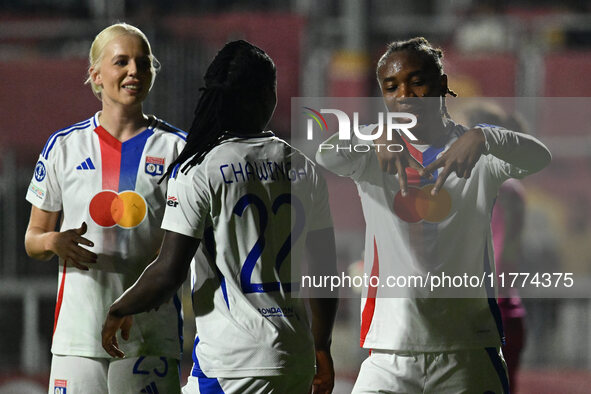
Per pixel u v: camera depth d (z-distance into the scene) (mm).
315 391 13969
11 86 34531
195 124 13039
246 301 12609
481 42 39781
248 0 42531
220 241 12719
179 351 15164
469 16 43656
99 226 14969
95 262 14539
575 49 40219
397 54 14234
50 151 15312
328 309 13875
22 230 31000
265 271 12734
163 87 32219
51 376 15164
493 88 36281
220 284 12727
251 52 13133
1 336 29984
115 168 15102
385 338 13844
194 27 36344
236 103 13039
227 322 12617
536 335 29141
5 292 30094
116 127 15320
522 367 28922
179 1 41125
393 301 13906
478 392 13742
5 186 31656
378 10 44938
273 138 13273
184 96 32625
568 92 35781
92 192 15031
